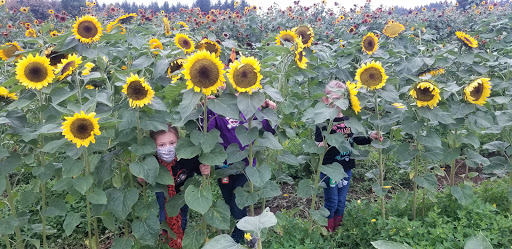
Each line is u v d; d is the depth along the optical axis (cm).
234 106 296
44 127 285
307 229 401
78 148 299
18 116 335
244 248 194
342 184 427
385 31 754
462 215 387
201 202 310
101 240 447
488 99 427
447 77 621
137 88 292
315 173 420
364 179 595
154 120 312
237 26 1304
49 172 335
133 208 344
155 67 383
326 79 621
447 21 1594
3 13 1456
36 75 322
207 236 377
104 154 360
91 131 274
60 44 467
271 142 326
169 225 362
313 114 335
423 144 391
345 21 1546
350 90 339
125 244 332
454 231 376
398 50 638
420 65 535
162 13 1519
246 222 193
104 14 1488
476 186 535
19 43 602
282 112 438
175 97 326
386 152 416
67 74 330
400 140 696
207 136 307
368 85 356
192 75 281
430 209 429
